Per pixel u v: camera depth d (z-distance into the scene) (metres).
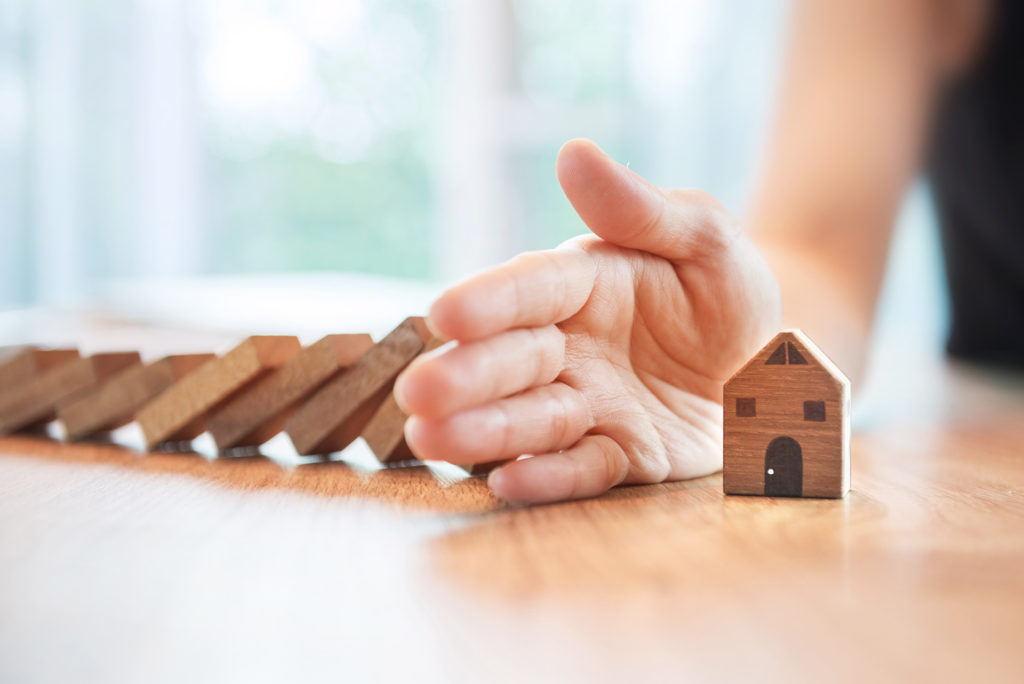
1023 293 1.75
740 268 0.66
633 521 0.53
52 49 3.02
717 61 2.79
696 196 0.65
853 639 0.32
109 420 0.89
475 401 0.53
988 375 1.58
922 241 2.22
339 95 3.05
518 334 0.55
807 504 0.58
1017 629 0.33
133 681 0.29
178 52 3.06
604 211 0.60
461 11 2.92
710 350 0.67
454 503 0.59
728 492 0.61
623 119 2.87
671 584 0.39
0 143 3.01
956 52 1.49
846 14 1.42
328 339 0.74
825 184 1.27
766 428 0.60
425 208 3.04
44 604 0.37
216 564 0.43
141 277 3.11
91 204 3.08
